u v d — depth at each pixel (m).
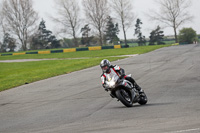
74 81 69.56
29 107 43.41
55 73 93.75
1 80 90.88
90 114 33.06
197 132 20.52
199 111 27.98
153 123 24.81
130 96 35.47
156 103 36.09
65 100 46.12
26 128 29.55
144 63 93.38
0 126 32.44
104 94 47.25
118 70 34.81
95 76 74.06
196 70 64.81
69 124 28.91
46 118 33.75
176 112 28.64
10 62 186.50
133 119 27.47
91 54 193.62
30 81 80.44
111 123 26.86
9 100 52.72
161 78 58.75
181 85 48.50
